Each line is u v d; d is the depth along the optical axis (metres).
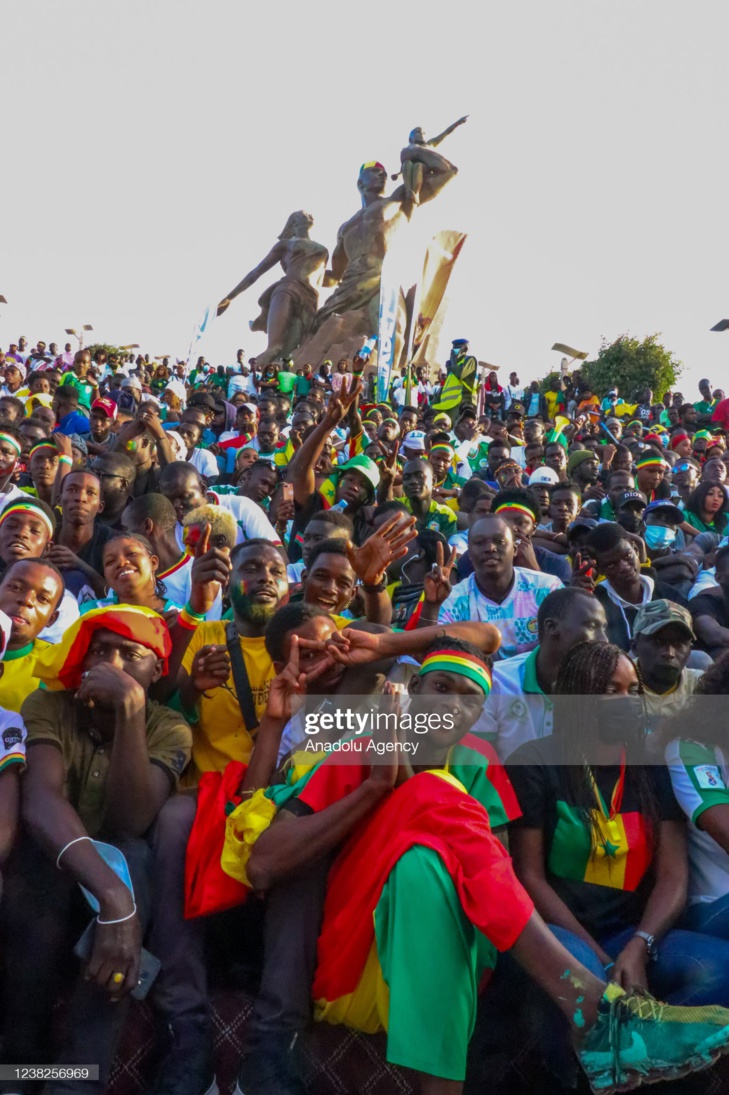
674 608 4.27
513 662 4.35
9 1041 3.27
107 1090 3.28
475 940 3.19
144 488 7.74
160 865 3.41
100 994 3.17
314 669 3.66
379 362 18.44
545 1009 3.30
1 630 3.77
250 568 4.16
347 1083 3.33
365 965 3.26
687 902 3.59
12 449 7.09
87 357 17.12
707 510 9.05
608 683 3.59
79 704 3.59
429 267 30.39
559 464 11.75
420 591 5.62
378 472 7.14
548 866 3.58
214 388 21.92
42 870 3.33
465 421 14.33
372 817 3.38
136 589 4.80
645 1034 3.06
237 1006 3.44
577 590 4.18
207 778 3.61
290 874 3.29
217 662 3.89
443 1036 3.05
